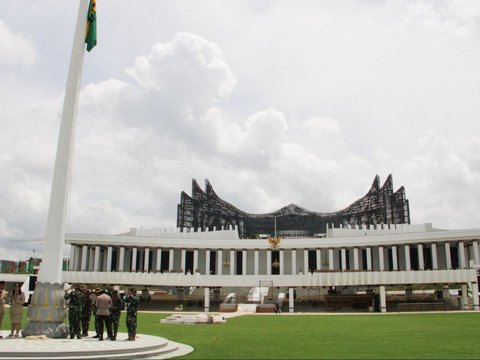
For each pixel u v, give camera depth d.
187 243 95.50
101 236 92.69
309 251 103.06
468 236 82.38
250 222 133.12
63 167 27.44
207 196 132.38
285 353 20.75
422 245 87.19
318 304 78.00
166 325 39.25
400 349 22.16
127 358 19.44
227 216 132.38
